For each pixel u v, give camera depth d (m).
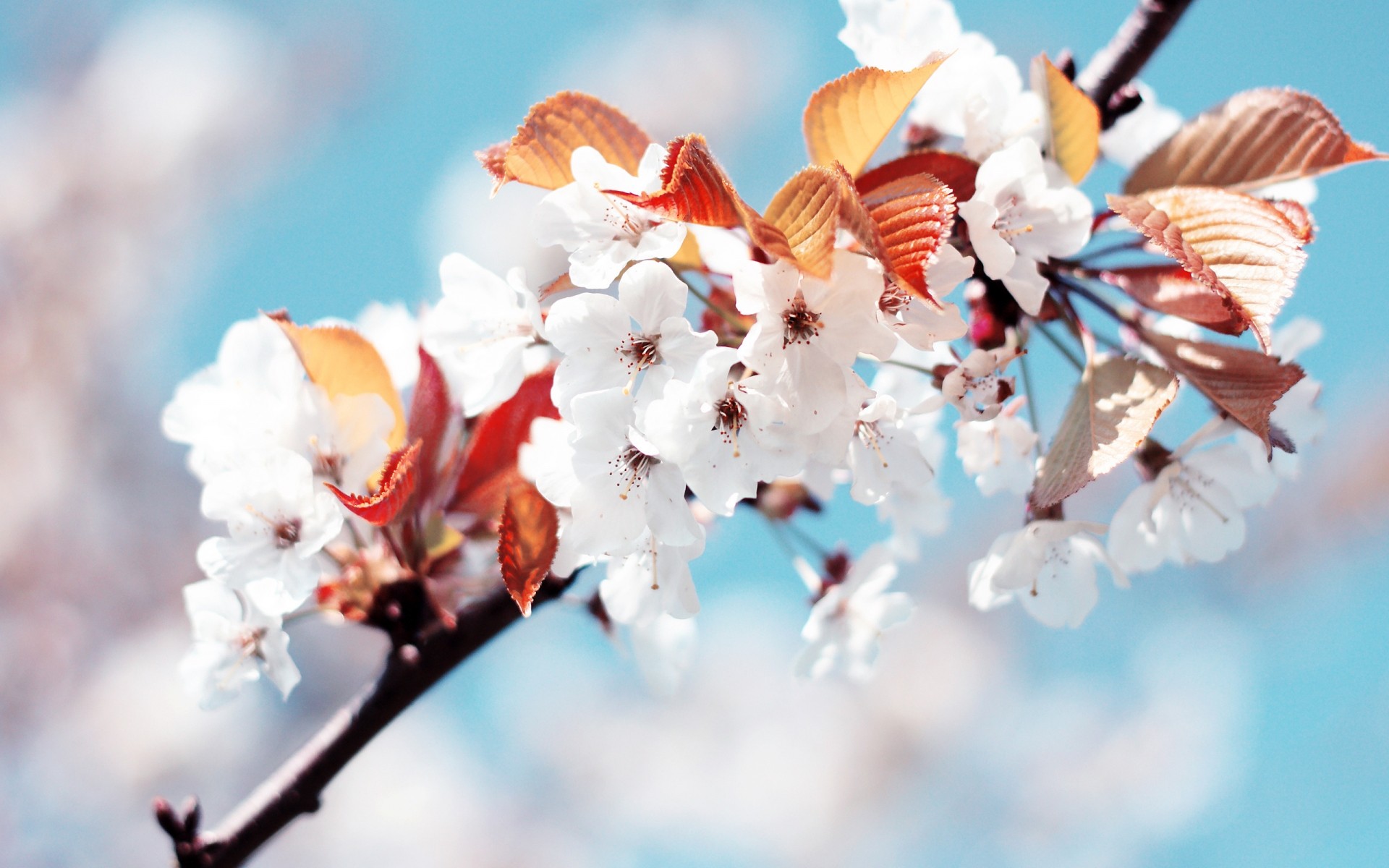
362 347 0.95
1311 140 0.94
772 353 0.89
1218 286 0.91
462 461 0.97
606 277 0.91
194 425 0.96
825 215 0.88
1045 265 0.94
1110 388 0.92
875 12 0.95
